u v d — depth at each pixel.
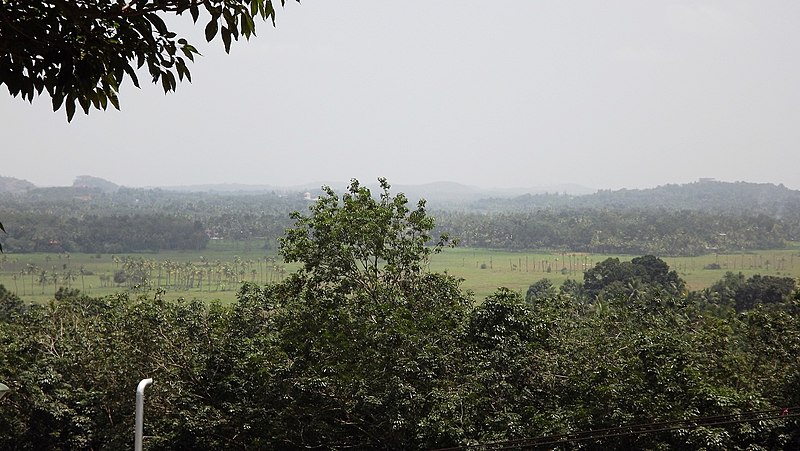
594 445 18.19
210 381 22.50
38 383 23.58
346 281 23.69
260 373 20.30
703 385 18.55
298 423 21.19
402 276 25.03
